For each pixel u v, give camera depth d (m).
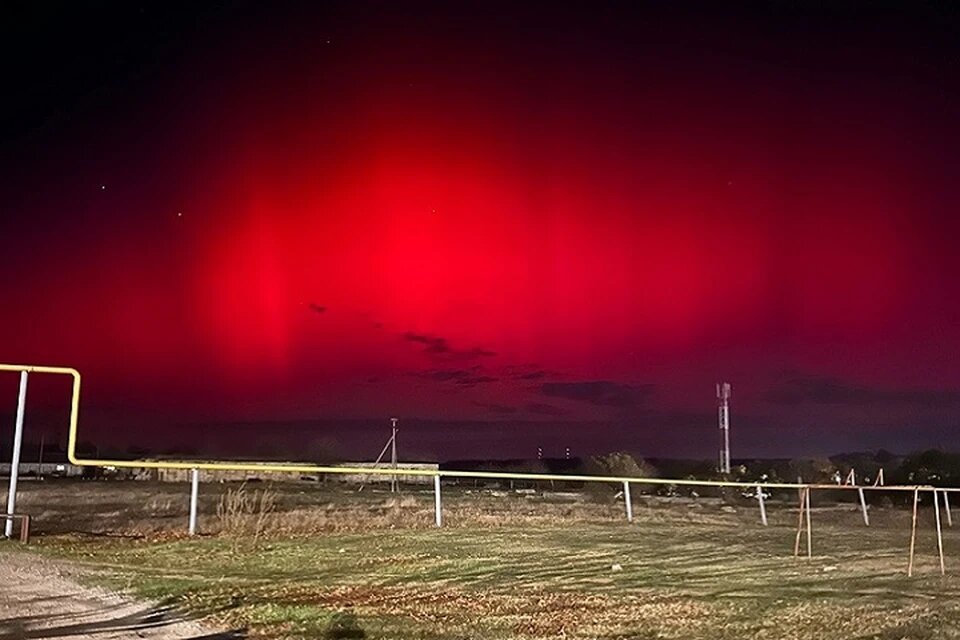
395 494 40.06
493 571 16.25
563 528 24.81
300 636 10.25
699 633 11.49
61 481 49.56
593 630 11.46
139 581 13.42
